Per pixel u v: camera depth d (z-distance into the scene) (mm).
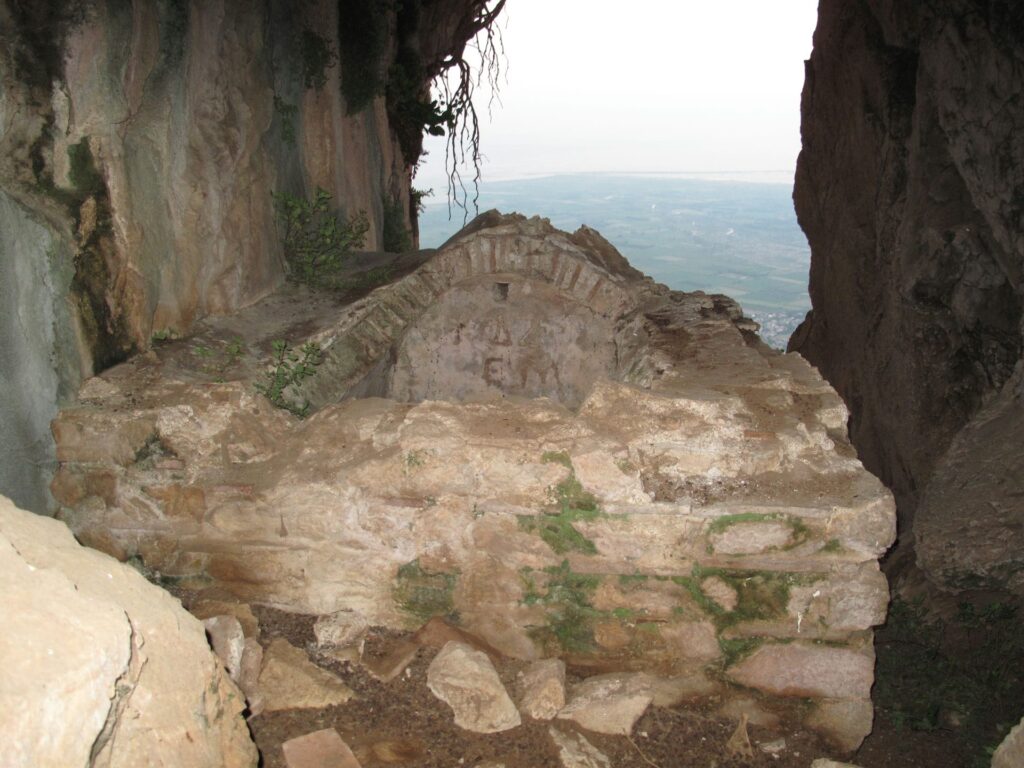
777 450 3652
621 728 3408
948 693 4605
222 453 3984
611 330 6117
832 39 12484
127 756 2074
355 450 3885
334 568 3875
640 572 3611
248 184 5984
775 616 3547
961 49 8742
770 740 3486
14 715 1707
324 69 7957
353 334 5883
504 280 6281
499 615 3770
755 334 5398
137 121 4816
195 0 5223
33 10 4137
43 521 2393
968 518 6973
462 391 6500
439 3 13234
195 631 2422
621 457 3568
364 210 9180
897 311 10172
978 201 8828
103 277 4570
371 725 3346
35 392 4195
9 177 4152
